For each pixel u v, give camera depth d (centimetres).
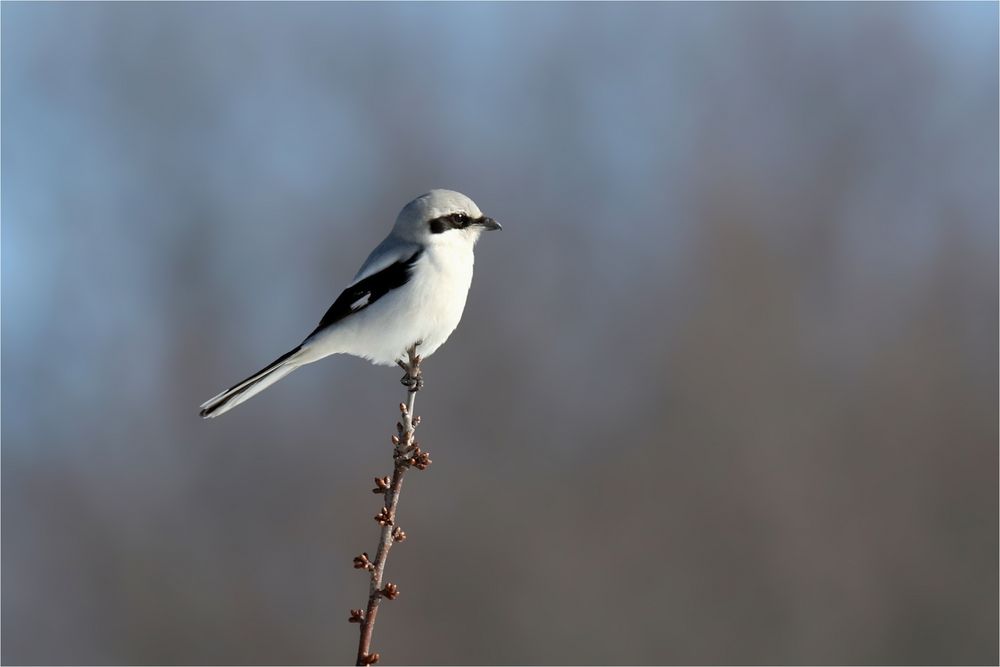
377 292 930
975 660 1530
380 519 664
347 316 933
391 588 651
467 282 955
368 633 646
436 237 941
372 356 957
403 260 933
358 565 655
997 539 1591
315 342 940
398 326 931
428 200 949
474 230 959
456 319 954
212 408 935
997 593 1561
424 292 927
